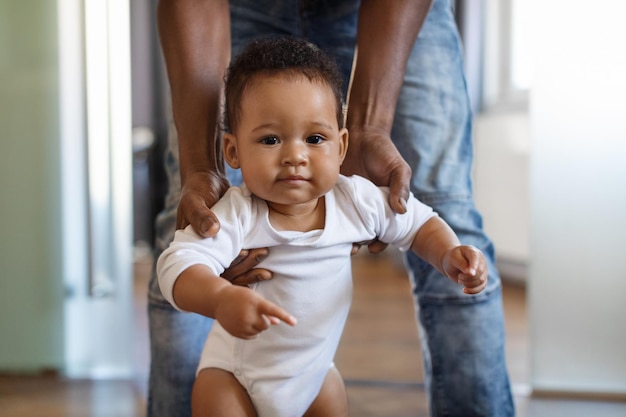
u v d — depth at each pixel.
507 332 2.43
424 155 1.22
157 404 1.22
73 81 2.07
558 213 1.85
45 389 1.89
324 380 1.05
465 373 1.21
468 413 1.22
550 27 1.85
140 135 4.07
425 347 1.27
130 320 2.08
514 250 3.17
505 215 3.21
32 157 2.09
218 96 1.06
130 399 1.78
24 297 2.11
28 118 2.08
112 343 2.08
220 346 1.00
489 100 3.38
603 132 1.83
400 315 2.72
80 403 1.75
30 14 2.05
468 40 3.31
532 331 1.86
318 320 0.98
